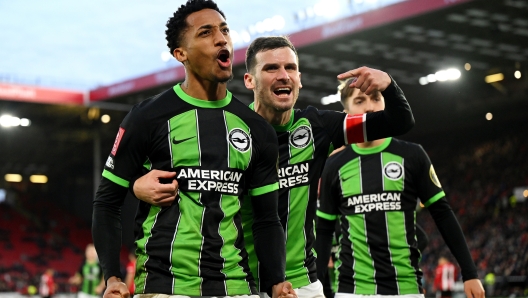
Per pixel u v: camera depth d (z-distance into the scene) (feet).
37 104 98.73
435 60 80.94
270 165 10.09
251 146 9.81
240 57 80.59
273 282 9.84
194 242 9.12
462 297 70.85
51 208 139.74
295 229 12.74
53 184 143.23
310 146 12.79
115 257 9.45
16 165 133.18
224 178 9.47
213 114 9.76
